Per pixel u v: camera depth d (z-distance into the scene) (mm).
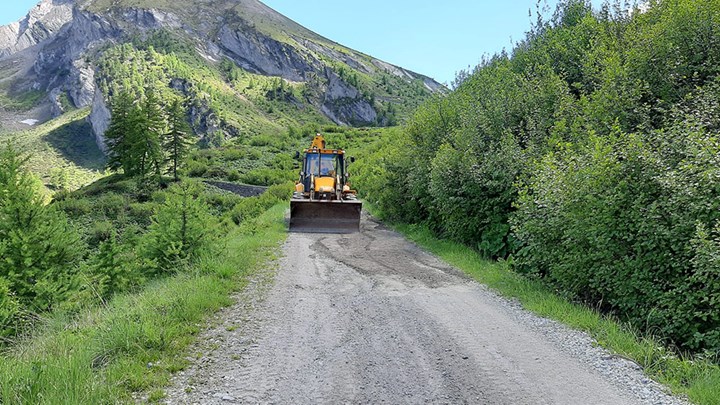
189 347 5230
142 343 5121
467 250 11391
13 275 10641
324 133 80812
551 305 6758
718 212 5105
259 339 5531
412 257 11188
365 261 10633
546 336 5680
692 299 5109
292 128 84750
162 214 10188
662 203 5660
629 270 6047
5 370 4047
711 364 4613
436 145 14906
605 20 13586
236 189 52844
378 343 5418
